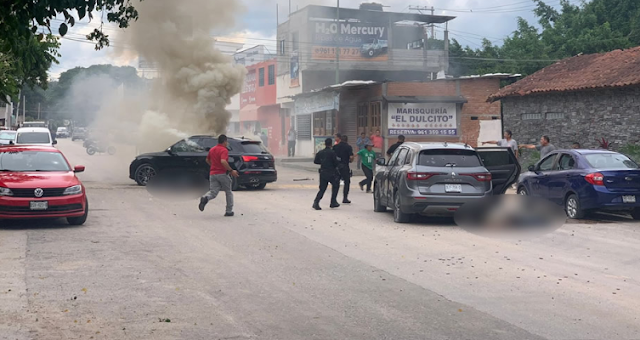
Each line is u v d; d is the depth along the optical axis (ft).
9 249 33.94
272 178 69.87
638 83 70.33
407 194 43.45
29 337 19.36
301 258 32.22
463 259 32.01
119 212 49.83
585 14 168.45
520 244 36.52
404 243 36.76
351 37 150.10
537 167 52.44
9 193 39.86
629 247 35.50
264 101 167.84
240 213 50.11
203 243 36.45
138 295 24.62
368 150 69.36
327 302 23.68
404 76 157.38
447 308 22.82
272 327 20.52
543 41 167.73
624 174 45.42
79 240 37.04
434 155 44.27
